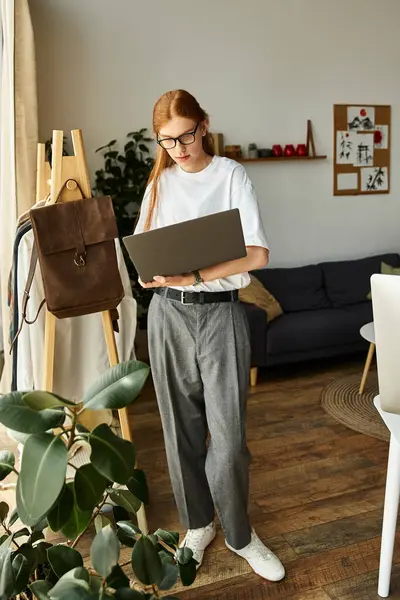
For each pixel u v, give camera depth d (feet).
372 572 6.26
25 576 3.46
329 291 14.48
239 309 5.83
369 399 11.26
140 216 6.14
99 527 3.92
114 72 12.62
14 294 6.73
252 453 9.11
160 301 5.87
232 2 13.33
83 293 6.00
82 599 3.02
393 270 12.96
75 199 6.26
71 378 7.40
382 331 4.96
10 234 9.50
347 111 15.03
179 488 6.35
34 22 11.84
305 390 11.93
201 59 13.30
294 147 14.55
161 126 5.35
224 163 5.70
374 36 15.03
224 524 6.23
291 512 7.43
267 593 6.00
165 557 3.72
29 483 2.93
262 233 5.54
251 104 13.97
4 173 9.62
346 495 7.80
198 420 6.24
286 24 13.97
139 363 3.34
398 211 16.19
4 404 3.11
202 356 5.74
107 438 3.15
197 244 4.98
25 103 9.64
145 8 12.61
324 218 15.33
